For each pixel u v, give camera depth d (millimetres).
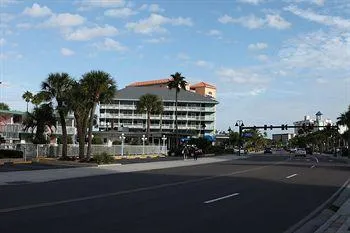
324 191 21625
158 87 167375
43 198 16969
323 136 166000
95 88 46812
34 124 53031
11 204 15094
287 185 24219
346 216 13828
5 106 121312
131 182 24828
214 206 15469
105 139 101062
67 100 47844
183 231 10812
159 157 67938
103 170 35250
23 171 31594
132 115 154000
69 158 47688
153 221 12125
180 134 119688
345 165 51875
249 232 11000
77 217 12516
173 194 18953
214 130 157375
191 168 40469
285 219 13180
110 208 14461
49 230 10516
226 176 30141
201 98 157500
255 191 20719
